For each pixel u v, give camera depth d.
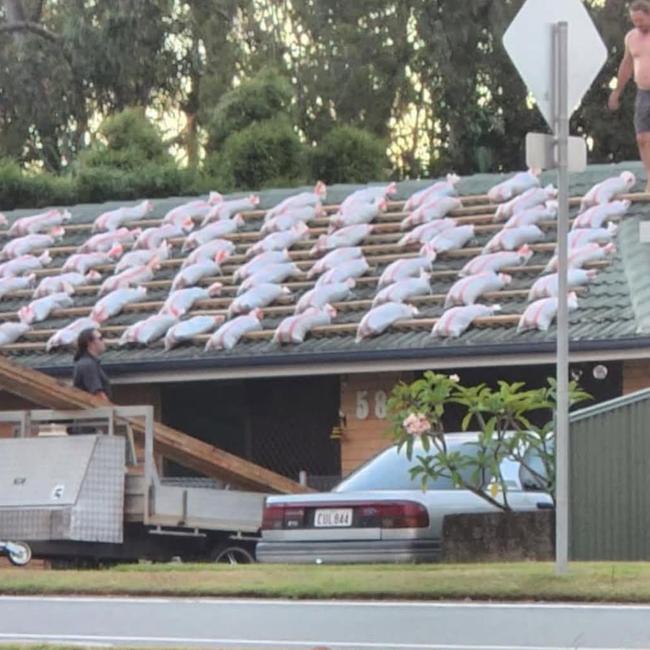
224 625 15.98
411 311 37.22
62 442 29.30
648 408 25.12
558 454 18.22
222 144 63.81
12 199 57.38
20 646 13.84
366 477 25.58
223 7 72.56
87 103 73.06
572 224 39.22
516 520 23.45
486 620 15.78
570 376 35.66
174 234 43.88
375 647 14.34
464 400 24.20
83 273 43.28
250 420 39.19
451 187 42.47
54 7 75.81
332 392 38.47
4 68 72.50
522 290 37.09
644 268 36.44
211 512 30.64
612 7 66.75
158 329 39.31
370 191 43.34
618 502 25.12
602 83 67.56
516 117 70.44
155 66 71.69
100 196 57.66
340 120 71.44
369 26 71.44
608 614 15.95
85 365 32.47
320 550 24.62
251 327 38.38
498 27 68.50
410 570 19.47
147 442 29.80
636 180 40.31
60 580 19.41
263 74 64.75
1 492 29.38
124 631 15.85
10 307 42.75
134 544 30.12
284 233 42.06
